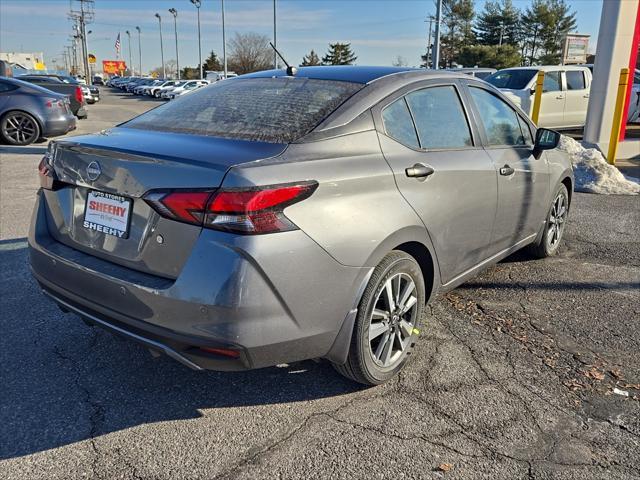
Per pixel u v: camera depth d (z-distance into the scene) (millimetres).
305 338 2430
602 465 2359
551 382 2982
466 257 3514
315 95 2965
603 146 10562
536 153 4188
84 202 2711
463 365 3143
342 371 2814
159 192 2314
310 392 2898
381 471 2312
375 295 2693
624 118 11094
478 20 69125
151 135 2793
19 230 5609
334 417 2680
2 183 7934
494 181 3596
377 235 2619
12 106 11695
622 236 5848
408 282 2947
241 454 2420
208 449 2451
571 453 2430
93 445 2467
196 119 2975
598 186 8305
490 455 2410
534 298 4129
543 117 13398
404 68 3395
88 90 33094
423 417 2674
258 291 2227
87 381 2971
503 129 3953
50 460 2365
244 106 2994
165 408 2752
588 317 3807
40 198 3033
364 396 2854
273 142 2551
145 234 2414
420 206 2912
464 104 3555
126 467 2334
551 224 4953
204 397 2850
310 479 2270
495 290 4281
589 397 2848
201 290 2227
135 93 52188
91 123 17422
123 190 2449
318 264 2387
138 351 3297
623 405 2783
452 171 3168
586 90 13984
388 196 2723
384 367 2887
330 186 2453
